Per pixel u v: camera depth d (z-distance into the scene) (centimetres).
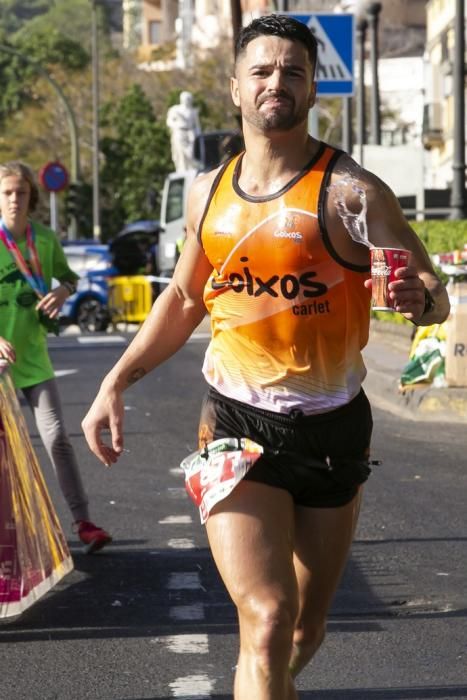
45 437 1289
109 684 901
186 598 1120
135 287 5028
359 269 679
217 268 693
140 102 10162
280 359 686
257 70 670
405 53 10669
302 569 699
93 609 1091
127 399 2484
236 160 694
